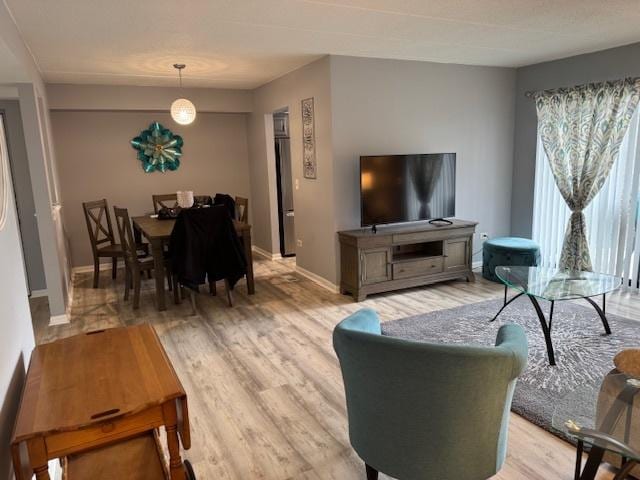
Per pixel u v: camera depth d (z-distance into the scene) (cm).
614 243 464
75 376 172
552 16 338
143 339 205
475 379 158
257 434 245
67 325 414
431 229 479
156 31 344
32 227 505
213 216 427
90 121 600
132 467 173
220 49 405
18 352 194
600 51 454
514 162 568
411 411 167
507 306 423
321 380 302
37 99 407
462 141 532
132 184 634
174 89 602
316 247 523
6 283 183
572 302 429
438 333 368
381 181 464
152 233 447
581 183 471
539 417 247
